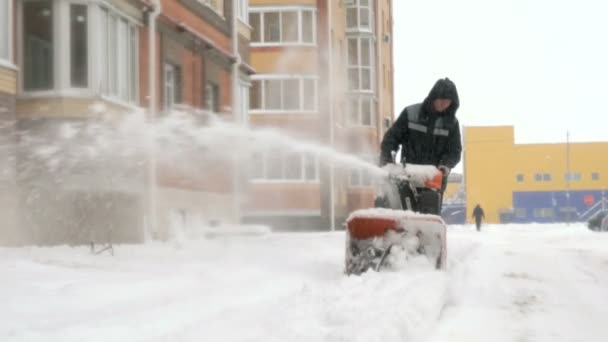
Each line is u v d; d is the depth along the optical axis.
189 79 21.81
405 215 7.67
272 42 38.91
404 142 8.44
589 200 80.06
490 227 50.28
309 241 18.05
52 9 16.03
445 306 6.85
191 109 21.83
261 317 5.75
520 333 5.67
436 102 8.14
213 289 7.88
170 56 20.39
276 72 38.75
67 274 9.38
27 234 15.67
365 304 5.78
